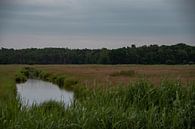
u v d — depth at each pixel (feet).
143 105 34.78
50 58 520.01
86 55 518.78
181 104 32.83
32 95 93.91
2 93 81.20
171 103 34.47
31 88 123.34
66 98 82.43
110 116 29.66
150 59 440.45
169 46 435.53
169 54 424.46
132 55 455.63
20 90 112.88
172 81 37.93
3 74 182.80
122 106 32.94
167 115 31.27
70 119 29.32
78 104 32.27
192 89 35.37
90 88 41.29
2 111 29.17
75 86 113.80
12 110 30.07
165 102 34.60
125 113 30.12
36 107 32.58
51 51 524.52
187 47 412.57
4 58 491.72
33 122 28.09
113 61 463.42
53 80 171.73
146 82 37.63
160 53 431.84
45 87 129.08
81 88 85.66
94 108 31.58
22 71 245.45
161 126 29.12
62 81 153.28
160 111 32.96
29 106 32.55
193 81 38.29
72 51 526.57
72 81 132.57
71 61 520.83
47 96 91.09
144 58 447.42
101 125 28.86
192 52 410.31
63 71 218.59
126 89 37.27
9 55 496.23
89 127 28.58
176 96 33.88
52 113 30.96
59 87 129.18
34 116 29.19
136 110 31.65
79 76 152.66
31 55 511.40
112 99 34.50
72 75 165.17
